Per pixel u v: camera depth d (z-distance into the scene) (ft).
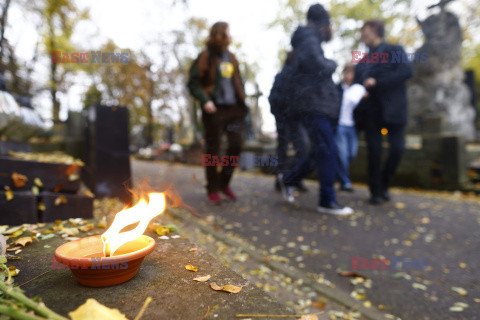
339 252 8.93
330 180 12.76
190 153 37.40
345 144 16.90
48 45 33.09
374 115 14.06
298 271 7.68
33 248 4.28
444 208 13.91
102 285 3.15
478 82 55.72
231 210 13.12
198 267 3.73
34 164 7.75
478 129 39.63
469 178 19.67
